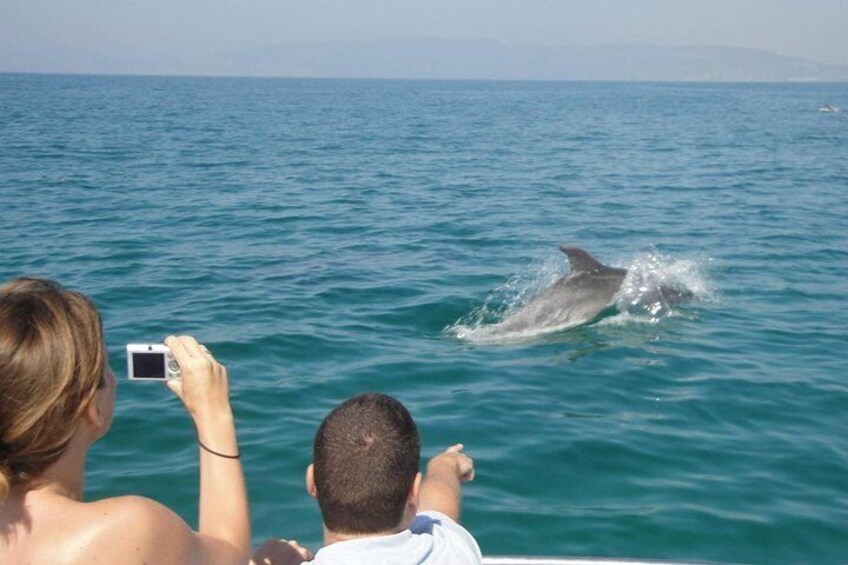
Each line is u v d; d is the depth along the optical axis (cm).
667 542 647
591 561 383
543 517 679
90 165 3091
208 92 14888
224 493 304
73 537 262
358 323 1191
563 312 1229
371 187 2683
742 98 14400
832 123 6669
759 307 1321
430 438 821
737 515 686
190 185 2638
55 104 8250
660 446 810
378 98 12712
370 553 293
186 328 1141
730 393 950
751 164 3481
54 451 270
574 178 2973
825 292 1415
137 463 755
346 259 1609
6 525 266
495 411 888
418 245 1766
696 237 1898
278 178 2864
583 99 13300
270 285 1388
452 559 306
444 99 12581
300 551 353
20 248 1636
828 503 708
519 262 1614
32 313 270
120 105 8375
